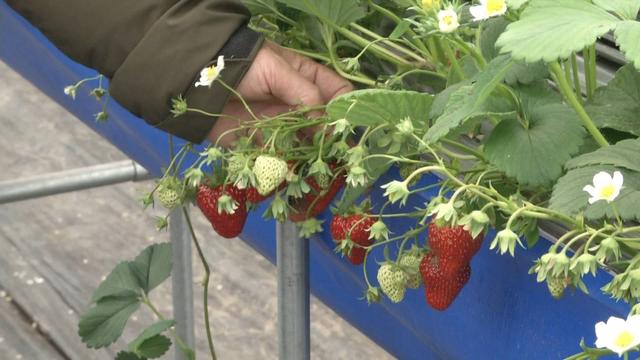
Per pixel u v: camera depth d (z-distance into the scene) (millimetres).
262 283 3369
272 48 1298
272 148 1152
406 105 1062
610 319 812
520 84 1067
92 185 2105
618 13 910
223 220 1283
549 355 1080
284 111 1285
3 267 3420
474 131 1182
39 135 4113
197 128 1238
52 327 3164
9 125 4176
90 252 3496
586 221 997
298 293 1422
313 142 1207
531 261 1053
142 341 1541
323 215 1389
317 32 1349
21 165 3924
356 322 1480
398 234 1230
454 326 1212
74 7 1241
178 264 2137
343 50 1384
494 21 1177
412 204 1186
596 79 1216
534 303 1076
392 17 1312
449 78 1175
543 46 860
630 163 956
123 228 3621
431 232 1035
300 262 1405
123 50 1239
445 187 1051
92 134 4117
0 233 3590
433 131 987
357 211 1196
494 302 1131
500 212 1039
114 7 1230
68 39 1261
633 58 839
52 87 2215
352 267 1384
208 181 1271
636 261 882
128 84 1235
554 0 900
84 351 3068
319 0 1221
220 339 3131
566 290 1028
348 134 1171
